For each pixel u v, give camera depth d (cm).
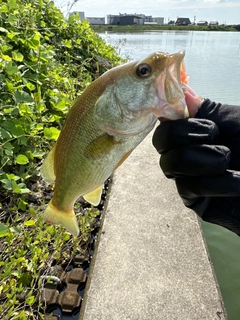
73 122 29
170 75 25
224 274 51
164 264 42
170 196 57
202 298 37
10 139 48
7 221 40
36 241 39
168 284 39
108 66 110
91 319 34
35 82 64
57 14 103
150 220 50
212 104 27
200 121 25
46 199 50
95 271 40
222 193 24
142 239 46
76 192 30
